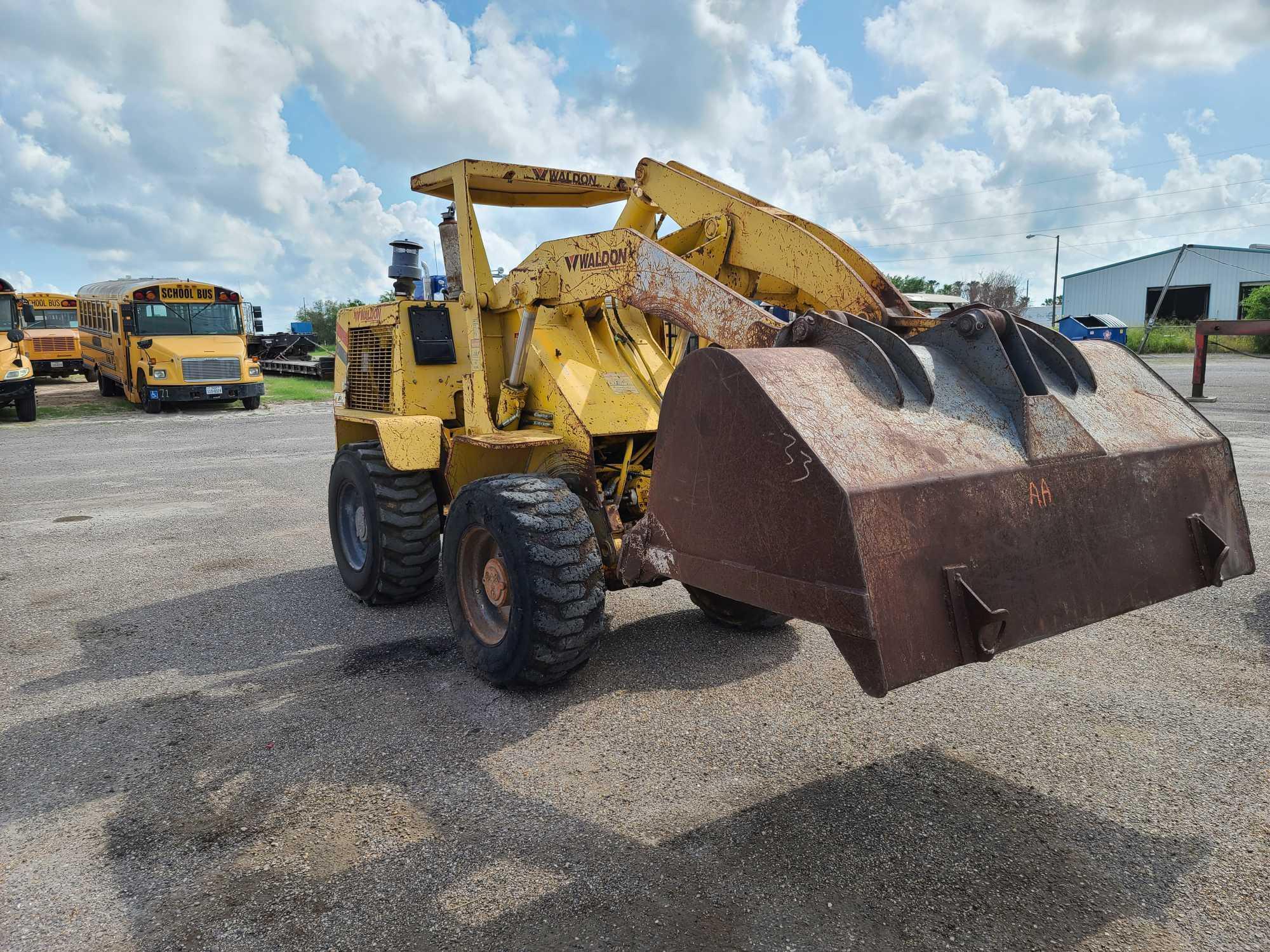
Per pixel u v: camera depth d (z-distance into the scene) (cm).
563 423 418
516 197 524
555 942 219
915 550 216
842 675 391
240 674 405
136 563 626
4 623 489
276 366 3269
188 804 290
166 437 1464
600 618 360
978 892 238
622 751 321
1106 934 220
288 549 668
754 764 311
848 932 222
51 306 2775
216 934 226
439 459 473
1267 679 375
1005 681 379
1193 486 276
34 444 1376
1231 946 215
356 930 226
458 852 260
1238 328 1485
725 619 448
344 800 290
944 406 246
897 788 292
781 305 371
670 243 400
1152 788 289
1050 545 240
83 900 241
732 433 243
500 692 377
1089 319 3253
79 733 345
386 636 456
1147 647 414
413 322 506
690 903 234
